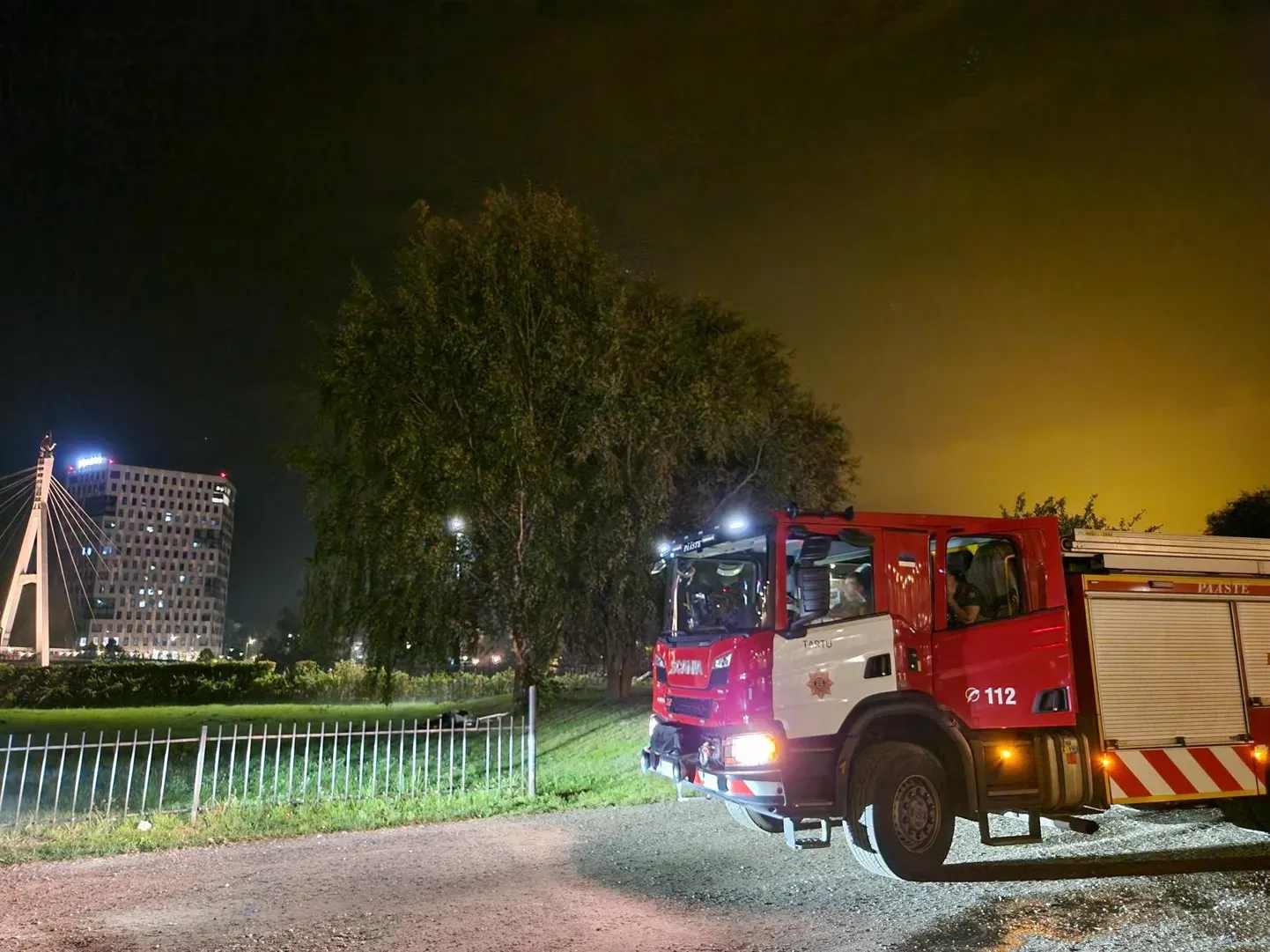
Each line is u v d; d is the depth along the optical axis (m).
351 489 17.23
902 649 7.34
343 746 17.98
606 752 14.62
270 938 5.87
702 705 7.48
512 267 17.28
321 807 10.14
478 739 17.47
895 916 6.27
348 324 17.38
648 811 10.21
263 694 36.19
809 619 7.11
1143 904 6.50
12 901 6.73
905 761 7.20
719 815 9.94
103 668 35.03
